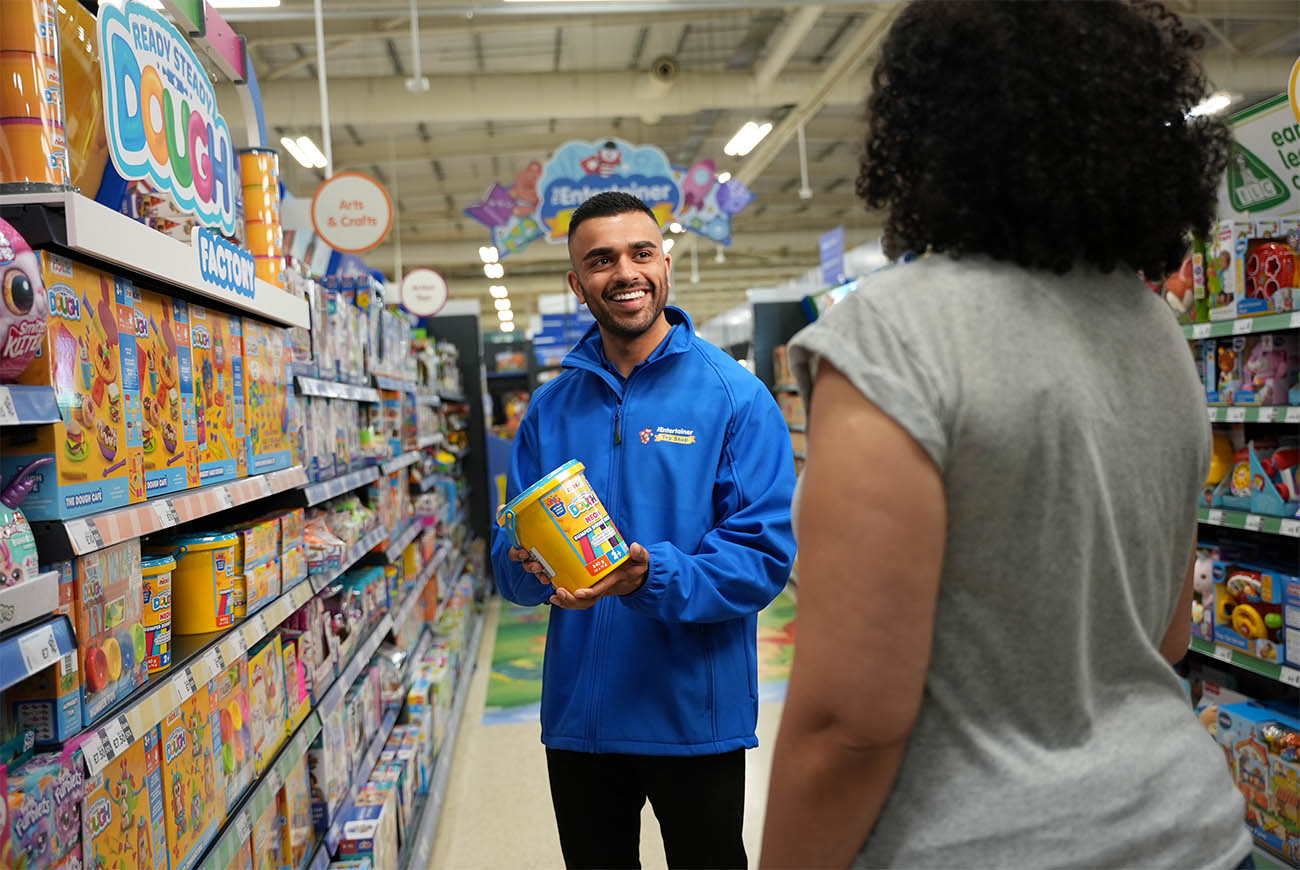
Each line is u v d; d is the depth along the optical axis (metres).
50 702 1.17
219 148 1.85
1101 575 0.82
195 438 1.71
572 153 8.19
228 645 1.71
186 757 1.56
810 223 19.92
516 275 23.59
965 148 0.84
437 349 6.68
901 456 0.76
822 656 0.77
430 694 3.82
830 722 0.77
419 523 4.28
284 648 2.18
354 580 3.08
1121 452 0.82
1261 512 2.87
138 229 1.36
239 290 1.84
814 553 0.79
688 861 1.90
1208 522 3.11
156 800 1.44
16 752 1.15
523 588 1.93
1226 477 3.11
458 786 3.88
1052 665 0.81
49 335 1.20
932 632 0.79
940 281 0.83
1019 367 0.79
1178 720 0.86
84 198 1.22
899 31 0.91
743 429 1.93
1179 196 0.87
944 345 0.79
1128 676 0.86
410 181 15.52
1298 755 2.70
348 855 2.41
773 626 6.44
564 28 9.36
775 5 7.20
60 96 1.29
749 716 1.90
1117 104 0.81
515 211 8.31
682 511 1.88
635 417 1.93
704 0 7.08
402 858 2.87
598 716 1.86
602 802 1.95
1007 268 0.85
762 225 19.89
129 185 1.70
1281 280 2.78
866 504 0.76
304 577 2.29
